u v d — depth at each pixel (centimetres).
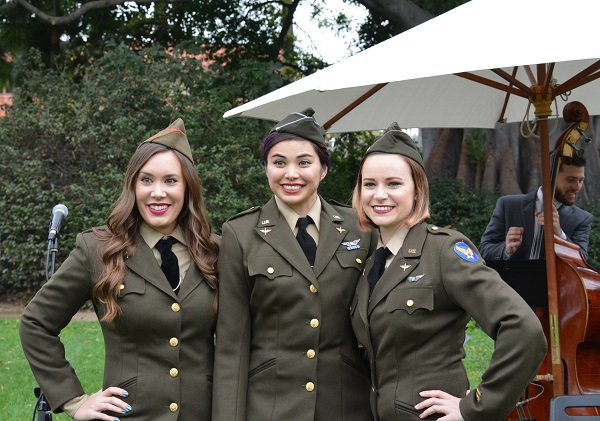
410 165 253
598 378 351
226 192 991
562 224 414
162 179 265
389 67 285
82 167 1046
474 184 1195
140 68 1074
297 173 265
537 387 375
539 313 376
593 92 452
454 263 238
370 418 267
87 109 1035
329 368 263
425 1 1199
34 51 1168
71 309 268
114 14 1288
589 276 354
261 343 267
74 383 265
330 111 440
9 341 766
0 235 1062
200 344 268
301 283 263
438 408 229
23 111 1071
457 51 277
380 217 253
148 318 258
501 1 309
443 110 481
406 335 241
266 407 258
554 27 271
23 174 1025
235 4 1324
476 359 684
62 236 1023
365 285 259
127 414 256
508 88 357
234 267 269
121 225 266
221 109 1065
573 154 387
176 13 1333
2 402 536
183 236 274
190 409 261
